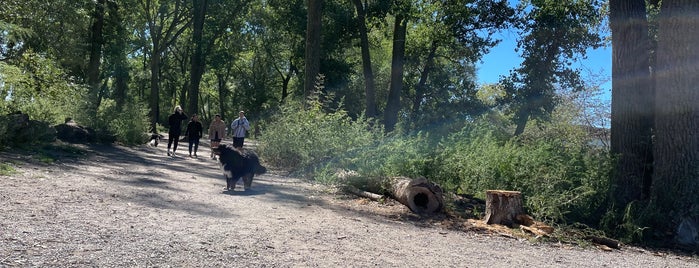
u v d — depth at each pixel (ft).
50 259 13.37
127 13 107.55
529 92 78.84
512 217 27.86
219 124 58.08
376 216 27.22
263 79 175.94
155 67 123.44
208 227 19.77
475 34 80.89
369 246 19.27
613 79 35.58
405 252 18.81
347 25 97.45
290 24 110.32
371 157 37.17
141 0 121.19
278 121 57.98
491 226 26.89
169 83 203.31
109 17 91.09
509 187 34.83
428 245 20.63
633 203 30.66
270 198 30.12
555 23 75.05
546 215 29.55
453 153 37.65
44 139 47.98
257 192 32.37
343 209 28.50
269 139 55.62
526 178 33.94
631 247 27.14
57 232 16.37
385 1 86.74
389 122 90.68
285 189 34.96
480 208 31.68
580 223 29.68
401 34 91.86
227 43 143.64
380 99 133.08
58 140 53.42
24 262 12.85
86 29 74.02
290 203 28.81
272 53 162.71
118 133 66.85
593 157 35.47
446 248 20.38
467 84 115.14
